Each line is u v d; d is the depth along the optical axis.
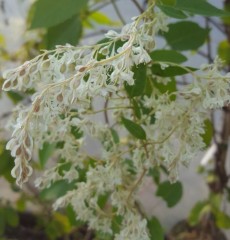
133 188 0.30
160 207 0.76
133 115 0.29
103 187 0.31
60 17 0.29
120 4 0.58
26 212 0.83
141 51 0.21
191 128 0.26
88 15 0.43
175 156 0.26
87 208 0.33
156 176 0.41
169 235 0.73
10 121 0.29
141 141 0.28
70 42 0.32
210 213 0.63
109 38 0.24
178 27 0.33
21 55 0.61
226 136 0.55
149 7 0.25
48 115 0.21
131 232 0.29
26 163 0.21
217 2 0.49
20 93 0.50
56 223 0.71
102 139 0.30
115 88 0.21
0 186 0.77
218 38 0.58
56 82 0.21
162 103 0.27
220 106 0.24
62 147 0.34
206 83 0.25
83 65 0.21
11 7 0.65
